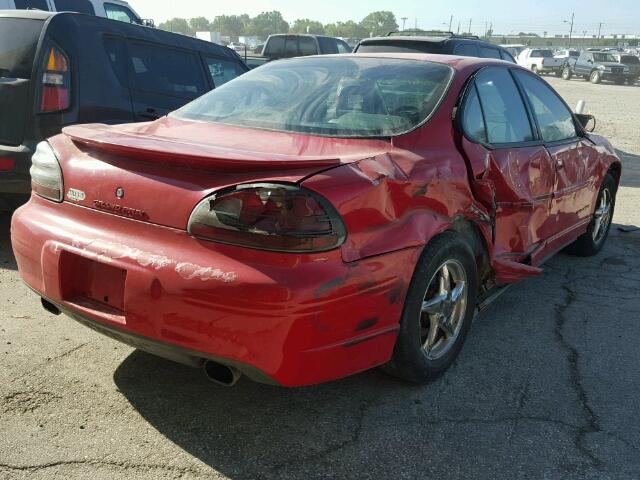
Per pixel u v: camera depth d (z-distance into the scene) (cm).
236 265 229
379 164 269
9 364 313
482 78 370
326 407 294
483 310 411
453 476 250
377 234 257
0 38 479
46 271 269
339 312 240
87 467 244
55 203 281
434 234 287
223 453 257
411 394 308
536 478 251
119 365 320
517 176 371
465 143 330
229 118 331
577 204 480
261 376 236
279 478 244
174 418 279
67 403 284
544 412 299
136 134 285
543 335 386
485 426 284
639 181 952
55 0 897
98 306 260
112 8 1002
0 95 464
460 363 344
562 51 4656
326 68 368
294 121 320
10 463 243
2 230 533
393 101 329
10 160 457
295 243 228
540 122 429
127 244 249
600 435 282
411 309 284
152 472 243
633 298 458
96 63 503
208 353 235
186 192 242
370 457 259
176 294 234
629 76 3759
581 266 533
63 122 475
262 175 237
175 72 593
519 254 393
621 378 337
